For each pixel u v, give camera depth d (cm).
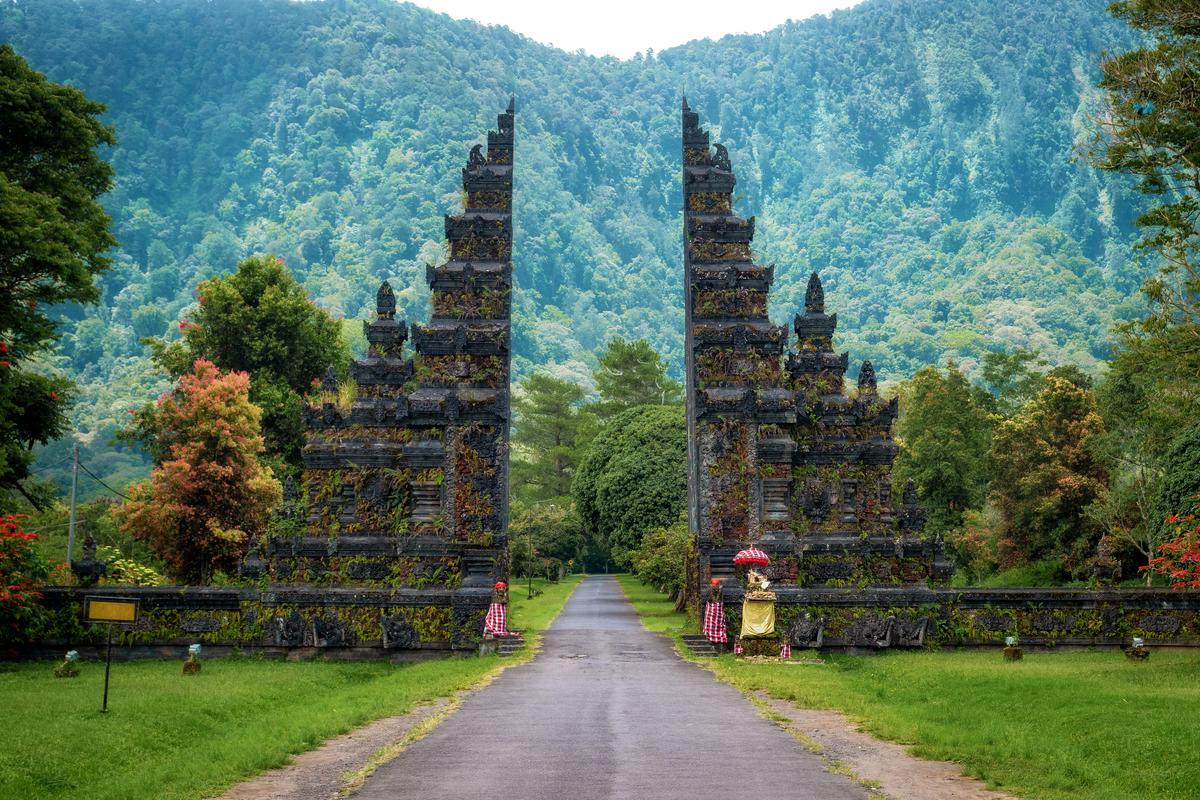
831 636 4225
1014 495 7200
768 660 3856
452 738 2119
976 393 9812
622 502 7819
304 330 7462
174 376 7331
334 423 4569
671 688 2973
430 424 4450
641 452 7944
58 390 4400
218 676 3388
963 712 2348
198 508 5659
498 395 4462
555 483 13362
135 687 2983
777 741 2066
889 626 4203
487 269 4659
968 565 7650
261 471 5872
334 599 4219
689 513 4841
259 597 4203
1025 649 4175
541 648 4162
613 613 6406
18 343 4181
